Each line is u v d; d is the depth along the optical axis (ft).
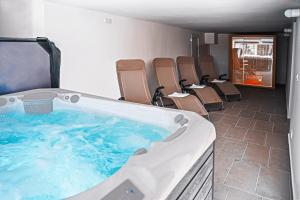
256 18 15.19
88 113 9.18
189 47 24.71
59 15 10.87
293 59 13.60
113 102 8.69
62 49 11.19
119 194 3.39
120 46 14.65
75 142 7.66
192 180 4.45
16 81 10.11
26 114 9.40
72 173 5.90
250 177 8.41
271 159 9.75
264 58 27.27
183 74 20.20
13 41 9.63
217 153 10.32
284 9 11.50
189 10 12.05
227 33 29.50
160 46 19.25
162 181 3.64
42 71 10.66
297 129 7.64
